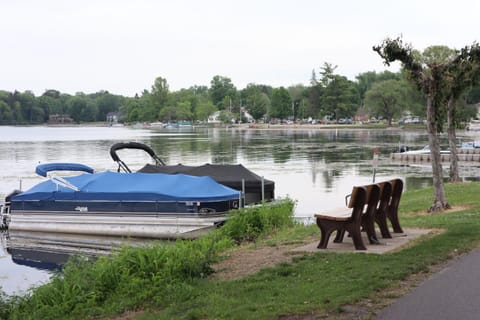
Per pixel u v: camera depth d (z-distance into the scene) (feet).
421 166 168.25
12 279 54.13
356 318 24.66
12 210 81.76
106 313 31.78
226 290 30.83
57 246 71.61
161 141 329.52
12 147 282.56
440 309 25.32
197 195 73.67
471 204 64.34
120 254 41.55
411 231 46.03
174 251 38.52
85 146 291.38
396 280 30.04
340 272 32.24
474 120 461.37
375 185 40.11
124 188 76.95
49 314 33.88
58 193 79.30
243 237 58.49
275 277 32.55
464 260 34.27
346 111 561.43
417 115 477.36
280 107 629.10
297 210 87.04
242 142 307.37
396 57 57.26
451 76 59.98
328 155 209.56
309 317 25.23
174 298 31.22
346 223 38.81
